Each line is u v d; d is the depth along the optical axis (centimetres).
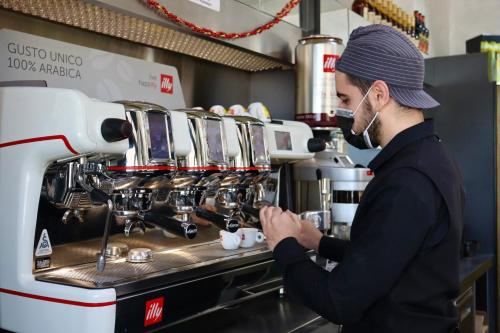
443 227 108
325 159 224
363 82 117
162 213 141
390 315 109
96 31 180
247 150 155
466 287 266
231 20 198
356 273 104
